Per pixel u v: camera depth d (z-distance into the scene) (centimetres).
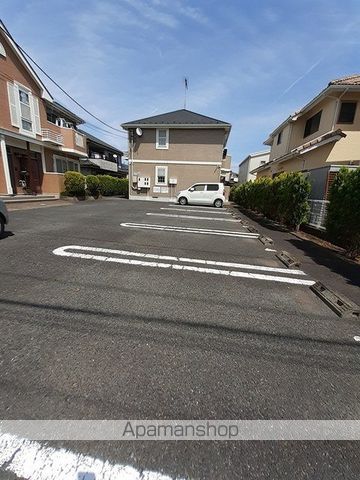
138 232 634
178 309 259
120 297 278
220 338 215
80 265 370
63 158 1627
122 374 168
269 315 258
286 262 438
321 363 191
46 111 1469
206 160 1758
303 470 117
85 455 120
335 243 591
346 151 948
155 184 1819
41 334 206
